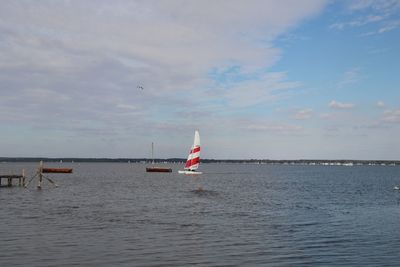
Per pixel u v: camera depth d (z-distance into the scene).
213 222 34.03
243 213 40.31
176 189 75.00
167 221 34.34
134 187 79.56
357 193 69.00
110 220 34.56
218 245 24.89
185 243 25.38
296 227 31.75
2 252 22.42
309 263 21.03
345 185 92.50
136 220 34.75
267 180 114.50
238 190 74.12
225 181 106.56
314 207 46.50
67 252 22.66
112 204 47.75
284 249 23.97
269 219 36.12
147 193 65.06
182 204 48.50
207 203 49.94
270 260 21.56
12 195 58.09
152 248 23.92
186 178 121.12
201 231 29.59
